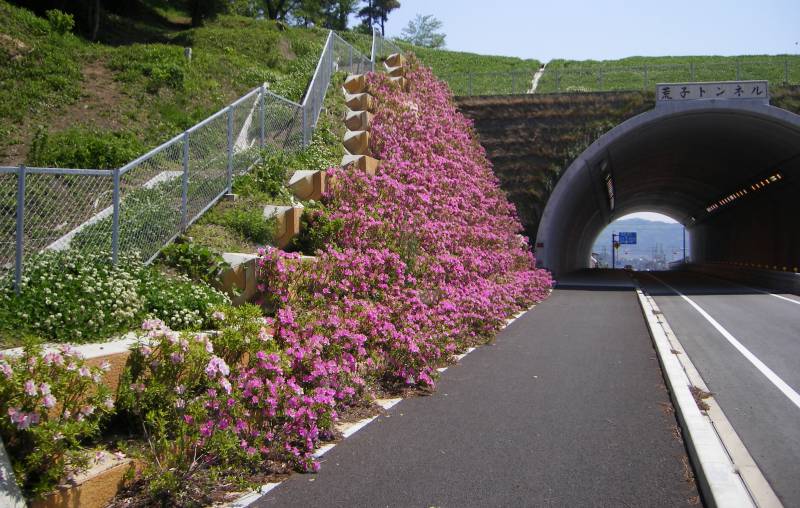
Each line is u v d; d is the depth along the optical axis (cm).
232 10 4147
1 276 551
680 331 1198
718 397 672
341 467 452
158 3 3853
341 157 1316
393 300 830
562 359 876
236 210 910
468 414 593
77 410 370
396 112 1695
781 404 643
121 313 549
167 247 749
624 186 4369
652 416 583
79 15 2825
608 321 1321
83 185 718
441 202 1447
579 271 4912
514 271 1817
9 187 624
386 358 715
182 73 1781
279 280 707
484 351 947
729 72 3089
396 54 2305
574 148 2627
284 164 1118
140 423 429
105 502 362
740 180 3616
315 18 5712
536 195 2627
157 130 1398
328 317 644
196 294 652
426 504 384
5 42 1691
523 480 423
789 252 3388
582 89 2788
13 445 337
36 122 1303
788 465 462
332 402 523
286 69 2492
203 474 418
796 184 2961
